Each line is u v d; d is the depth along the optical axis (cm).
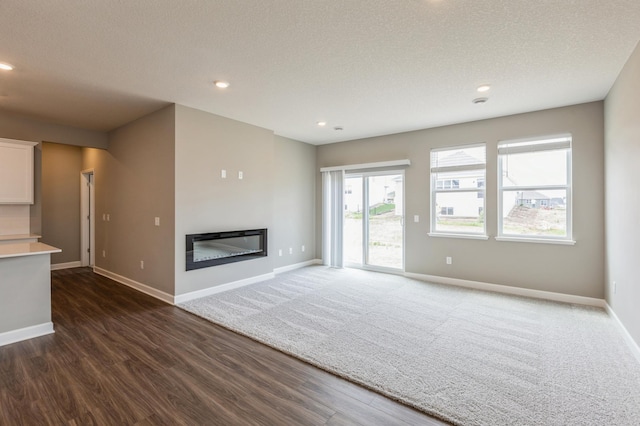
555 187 411
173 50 258
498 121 445
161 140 408
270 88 341
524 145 429
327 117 450
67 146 607
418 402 196
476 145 467
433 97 368
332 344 277
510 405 193
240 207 470
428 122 473
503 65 286
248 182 483
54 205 590
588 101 381
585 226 388
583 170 388
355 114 435
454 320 334
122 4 198
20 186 433
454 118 452
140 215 447
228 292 439
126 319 338
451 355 257
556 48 255
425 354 259
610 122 342
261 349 270
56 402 195
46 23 218
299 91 350
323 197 634
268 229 518
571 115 394
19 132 438
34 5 197
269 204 520
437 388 211
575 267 395
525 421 179
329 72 301
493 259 451
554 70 296
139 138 446
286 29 228
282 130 528
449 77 312
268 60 277
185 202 399
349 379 222
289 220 596
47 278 299
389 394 204
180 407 191
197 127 412
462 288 461
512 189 439
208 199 426
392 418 183
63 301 400
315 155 659
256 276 498
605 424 177
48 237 583
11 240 420
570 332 303
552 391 208
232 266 461
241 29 228
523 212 433
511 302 395
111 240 516
